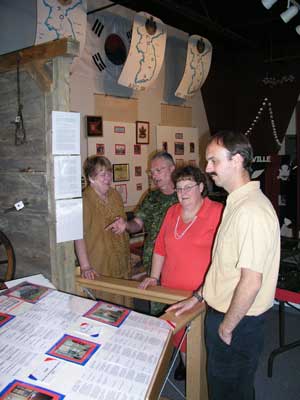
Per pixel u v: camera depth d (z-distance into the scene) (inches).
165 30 138.6
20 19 108.5
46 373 38.0
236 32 183.6
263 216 45.5
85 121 138.8
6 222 73.3
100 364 39.8
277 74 196.5
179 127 183.8
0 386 36.0
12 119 68.8
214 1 151.6
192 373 60.6
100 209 85.0
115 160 152.0
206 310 56.4
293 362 95.3
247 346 50.3
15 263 72.1
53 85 61.6
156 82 170.6
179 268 69.3
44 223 66.2
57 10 107.7
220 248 50.1
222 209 67.2
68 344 43.5
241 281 45.8
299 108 191.2
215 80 203.5
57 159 63.0
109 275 85.6
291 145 198.2
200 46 157.4
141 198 165.2
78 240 76.4
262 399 81.3
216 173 50.2
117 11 146.0
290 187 192.7
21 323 48.5
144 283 68.7
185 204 67.7
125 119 155.6
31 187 67.2
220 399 53.9
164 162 81.7
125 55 151.7
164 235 73.6
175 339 72.0
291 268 98.3
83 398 34.5
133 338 45.6
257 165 201.0
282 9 158.9
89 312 52.1
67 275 67.6
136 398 34.6
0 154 72.1
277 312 126.0
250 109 207.3
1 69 68.6
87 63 137.3
